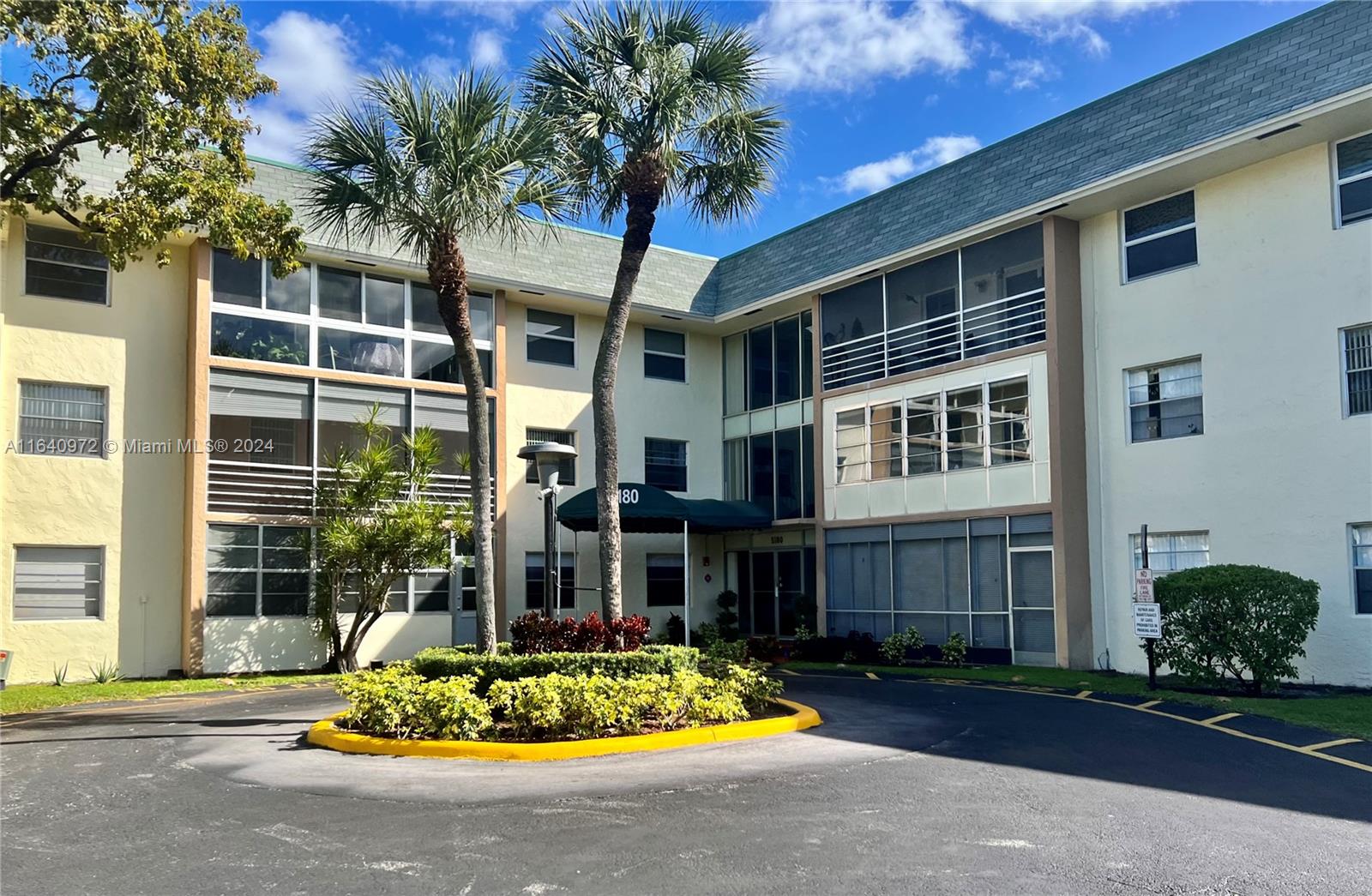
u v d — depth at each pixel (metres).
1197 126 16.50
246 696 15.73
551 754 9.73
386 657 20.73
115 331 18.81
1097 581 18.45
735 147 14.51
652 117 13.66
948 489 20.59
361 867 6.16
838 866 6.14
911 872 6.03
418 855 6.40
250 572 19.27
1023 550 19.08
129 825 7.19
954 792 8.14
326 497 19.53
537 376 24.36
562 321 25.06
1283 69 15.59
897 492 21.72
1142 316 18.12
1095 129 18.47
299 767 9.33
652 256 26.34
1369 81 14.18
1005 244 19.91
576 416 24.94
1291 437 15.85
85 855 6.45
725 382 27.61
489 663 11.77
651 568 26.06
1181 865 6.16
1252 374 16.44
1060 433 18.42
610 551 13.27
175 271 19.58
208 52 13.71
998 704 13.94
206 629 18.66
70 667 17.83
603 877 5.95
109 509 18.45
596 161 14.07
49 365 18.11
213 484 19.00
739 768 9.15
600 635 12.62
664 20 13.81
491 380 22.97
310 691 16.39
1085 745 10.43
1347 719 11.98
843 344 23.45
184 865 6.21
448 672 11.95
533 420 24.16
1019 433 19.25
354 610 20.38
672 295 26.09
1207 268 17.20
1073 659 18.14
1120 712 12.98
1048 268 18.91
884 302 22.48
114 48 12.80
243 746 10.63
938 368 20.92
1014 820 7.25
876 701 14.33
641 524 24.30
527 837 6.80
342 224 13.56
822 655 22.11
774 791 8.20
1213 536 16.81
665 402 26.64
